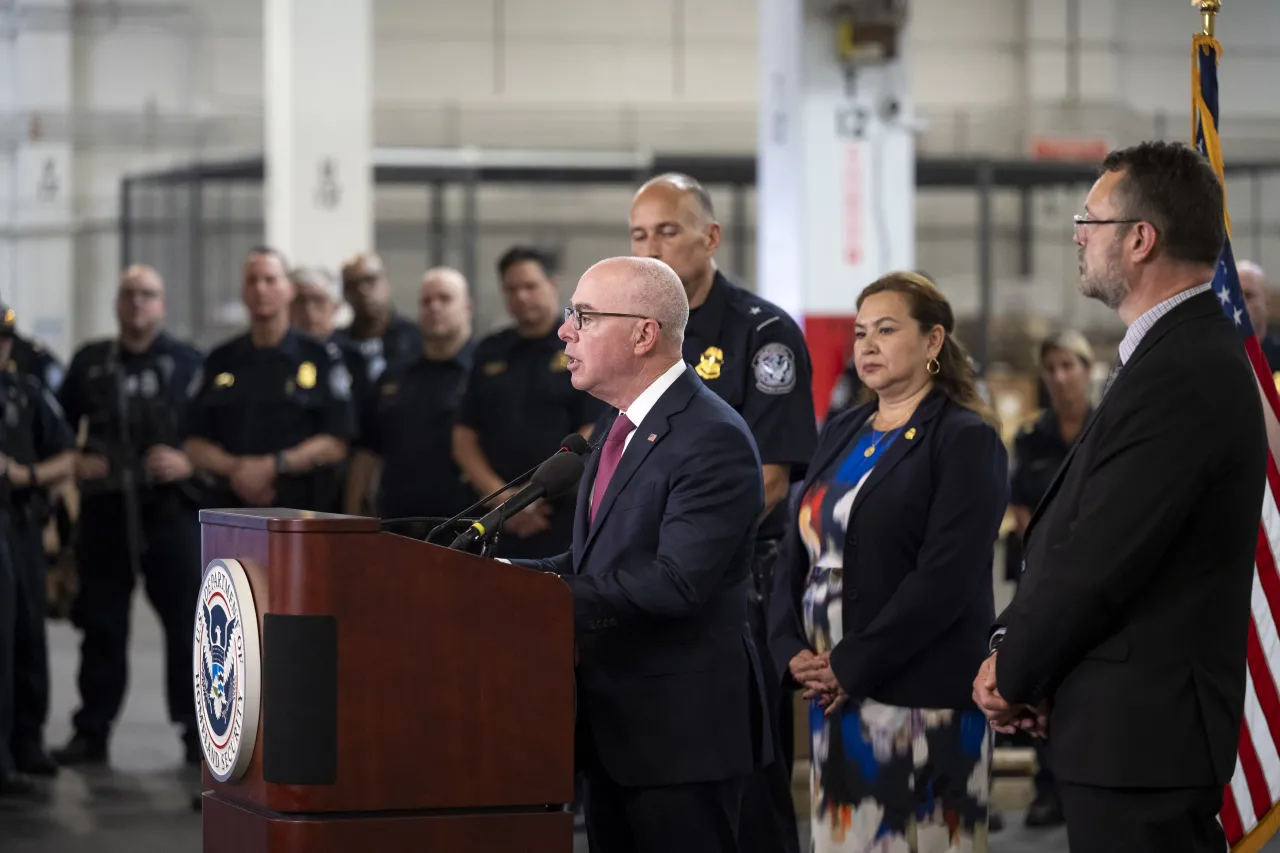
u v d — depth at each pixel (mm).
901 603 5766
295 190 18219
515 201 28484
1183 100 29750
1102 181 4598
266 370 10914
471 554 4266
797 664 6020
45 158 27500
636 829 5008
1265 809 5191
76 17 27828
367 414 11312
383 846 4102
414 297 28266
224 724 4270
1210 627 4293
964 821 5863
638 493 5020
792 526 6367
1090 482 4352
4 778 10266
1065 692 4410
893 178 16203
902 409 6148
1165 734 4227
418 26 29562
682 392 5117
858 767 5875
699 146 29938
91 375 11445
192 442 10953
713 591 5020
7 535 10477
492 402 9859
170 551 11227
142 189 26188
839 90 16094
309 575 4059
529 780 4254
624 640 5008
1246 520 4328
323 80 18250
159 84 28109
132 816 9773
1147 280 4484
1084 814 4332
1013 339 22953
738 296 6891
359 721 4098
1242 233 28125
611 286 5113
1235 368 4340
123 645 11539
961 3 29859
